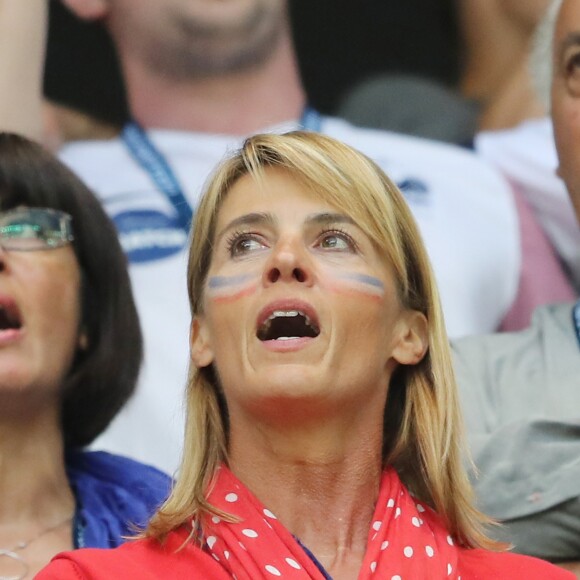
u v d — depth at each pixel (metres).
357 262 8.08
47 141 12.48
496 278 12.55
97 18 12.73
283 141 8.42
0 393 9.79
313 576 7.50
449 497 8.34
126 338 10.62
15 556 9.66
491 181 12.84
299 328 8.09
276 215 8.16
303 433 7.88
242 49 12.84
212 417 8.31
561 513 9.91
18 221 10.16
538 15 12.97
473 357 11.02
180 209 12.29
